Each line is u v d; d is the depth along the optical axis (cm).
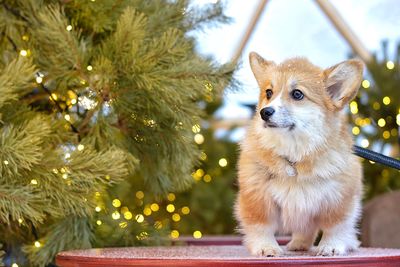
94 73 377
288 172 319
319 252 321
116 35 379
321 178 319
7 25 394
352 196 328
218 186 712
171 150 429
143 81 378
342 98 336
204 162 720
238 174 343
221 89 405
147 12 424
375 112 652
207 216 705
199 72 385
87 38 406
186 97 388
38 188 352
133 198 568
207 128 731
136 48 373
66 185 353
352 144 343
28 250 397
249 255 317
